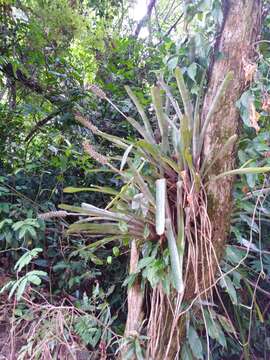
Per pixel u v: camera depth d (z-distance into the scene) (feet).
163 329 4.00
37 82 8.46
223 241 4.08
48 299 5.98
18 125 8.21
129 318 4.36
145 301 4.35
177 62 4.47
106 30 9.77
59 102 8.26
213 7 4.05
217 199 3.91
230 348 5.64
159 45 8.69
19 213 6.10
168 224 3.76
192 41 4.36
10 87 8.74
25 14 7.97
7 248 6.29
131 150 4.03
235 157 4.04
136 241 4.42
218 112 3.90
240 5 3.96
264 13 4.26
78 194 7.37
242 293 5.66
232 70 3.95
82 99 8.39
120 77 8.61
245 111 3.82
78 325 4.63
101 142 7.94
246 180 4.10
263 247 5.94
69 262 6.17
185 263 3.93
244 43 3.94
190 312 4.09
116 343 4.88
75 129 8.17
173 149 4.19
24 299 4.99
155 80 8.43
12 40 7.79
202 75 4.32
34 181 7.34
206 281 3.97
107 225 4.14
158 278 3.84
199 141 3.79
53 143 7.88
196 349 4.02
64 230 6.33
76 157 7.44
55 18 7.90
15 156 7.56
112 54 9.08
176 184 3.78
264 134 4.25
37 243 6.11
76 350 4.59
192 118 3.95
